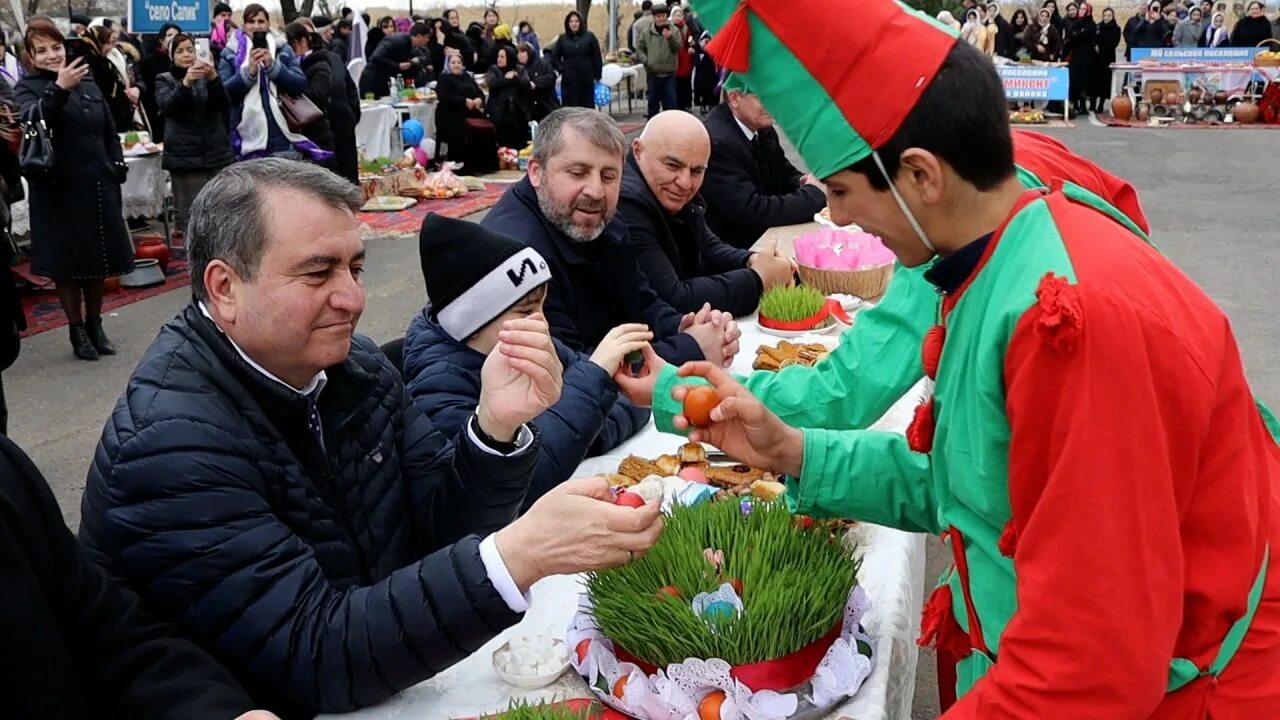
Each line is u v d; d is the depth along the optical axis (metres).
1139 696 1.04
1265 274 7.40
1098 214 1.19
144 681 1.43
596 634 1.55
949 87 1.14
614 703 1.46
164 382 1.55
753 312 3.65
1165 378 1.04
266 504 1.56
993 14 19.20
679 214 3.81
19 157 5.52
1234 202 10.10
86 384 5.50
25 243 7.87
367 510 1.78
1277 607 1.25
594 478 1.54
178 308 6.88
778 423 1.63
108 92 8.59
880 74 1.15
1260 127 16.34
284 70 8.34
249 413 1.59
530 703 1.49
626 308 3.09
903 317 1.87
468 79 12.61
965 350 1.20
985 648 1.30
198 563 1.49
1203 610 1.16
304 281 1.55
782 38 1.20
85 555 1.47
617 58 21.25
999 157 1.16
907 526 1.64
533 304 2.33
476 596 1.47
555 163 2.88
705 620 1.43
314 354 1.60
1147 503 1.02
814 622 1.48
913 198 1.19
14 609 1.27
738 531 1.60
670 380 2.08
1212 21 18.22
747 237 4.90
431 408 2.29
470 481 1.79
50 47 5.72
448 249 2.30
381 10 37.91
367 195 10.44
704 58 18.58
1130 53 18.81
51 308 6.92
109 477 1.52
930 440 1.34
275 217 1.53
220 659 1.52
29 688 1.28
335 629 1.49
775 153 5.14
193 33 10.45
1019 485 1.10
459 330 2.33
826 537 1.61
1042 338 1.03
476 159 12.66
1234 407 1.14
